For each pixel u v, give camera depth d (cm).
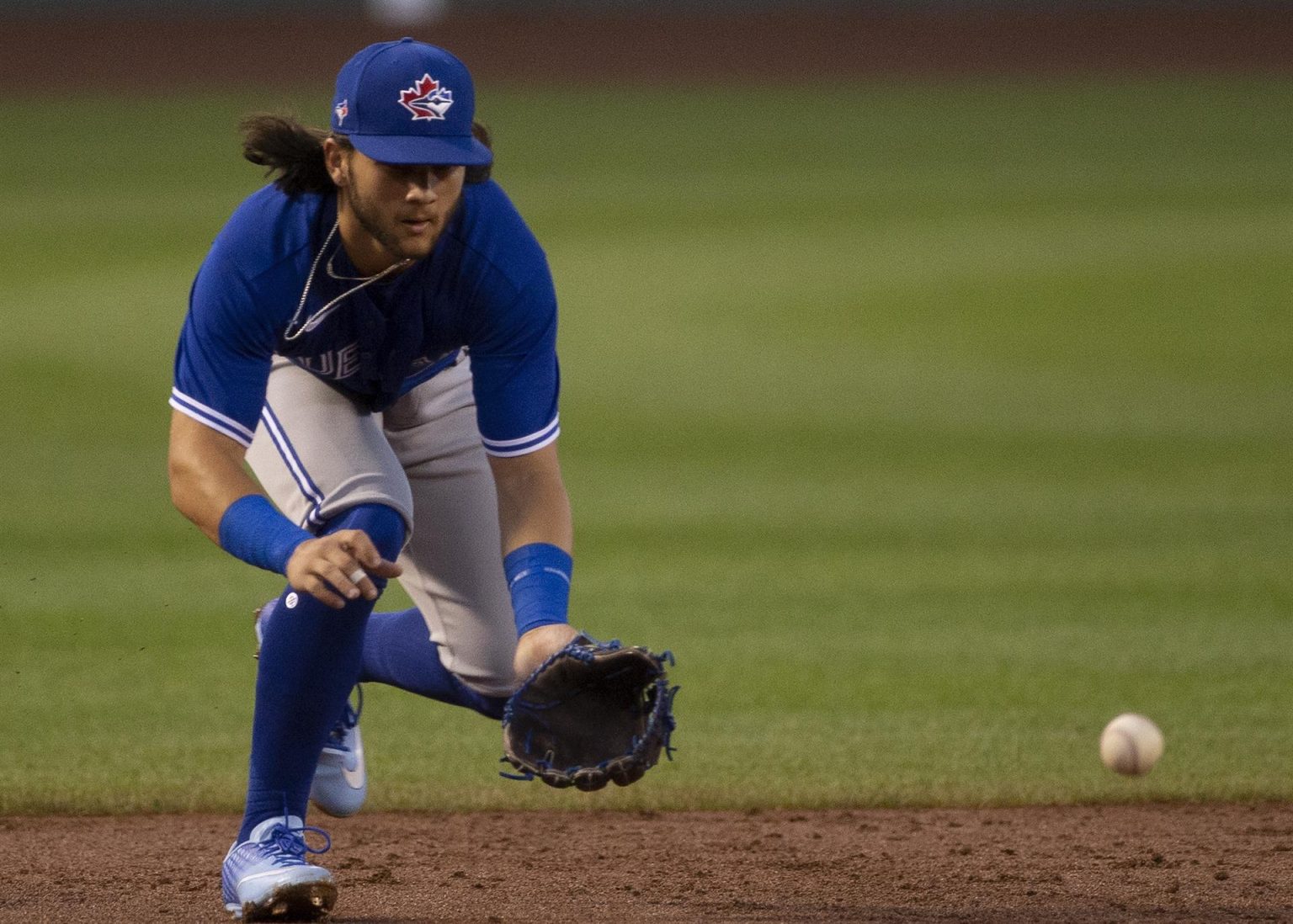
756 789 1655
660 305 5991
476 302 1120
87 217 7594
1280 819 1546
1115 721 1678
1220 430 4178
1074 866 1359
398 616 1337
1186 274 6219
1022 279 6241
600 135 10562
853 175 8988
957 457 3906
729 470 3791
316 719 1149
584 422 4350
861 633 2391
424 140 1016
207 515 1059
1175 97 11875
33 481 3619
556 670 1053
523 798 1638
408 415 1252
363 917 1182
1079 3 13638
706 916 1193
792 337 5488
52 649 2283
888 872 1335
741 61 13375
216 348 1088
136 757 1770
